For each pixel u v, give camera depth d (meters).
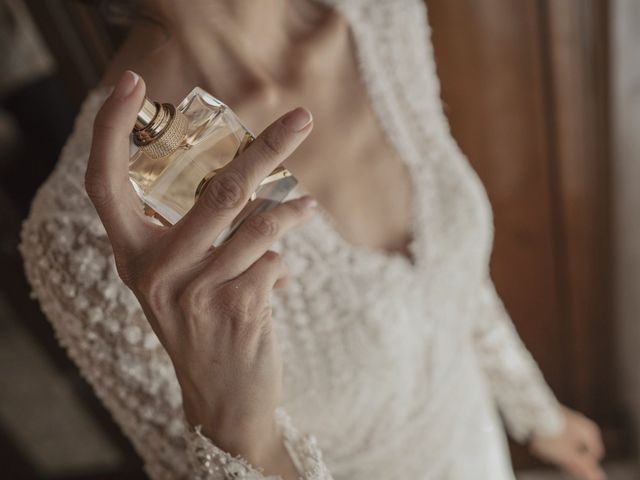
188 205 0.45
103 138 0.41
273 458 0.52
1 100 1.03
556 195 1.06
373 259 0.62
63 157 0.56
